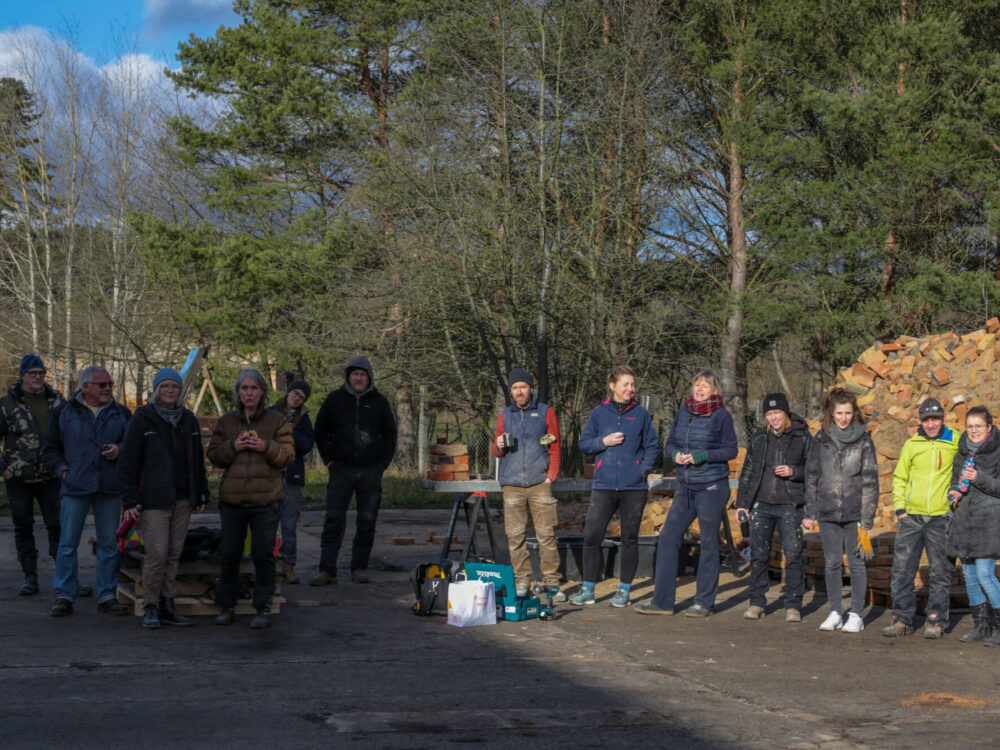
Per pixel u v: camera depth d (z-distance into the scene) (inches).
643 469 334.0
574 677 235.1
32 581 333.7
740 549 448.1
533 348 765.9
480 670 240.7
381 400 383.2
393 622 301.3
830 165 928.3
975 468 283.9
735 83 902.4
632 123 774.5
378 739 182.1
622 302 780.0
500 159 768.3
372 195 842.8
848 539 305.0
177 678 224.8
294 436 373.7
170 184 1144.2
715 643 280.1
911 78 835.4
